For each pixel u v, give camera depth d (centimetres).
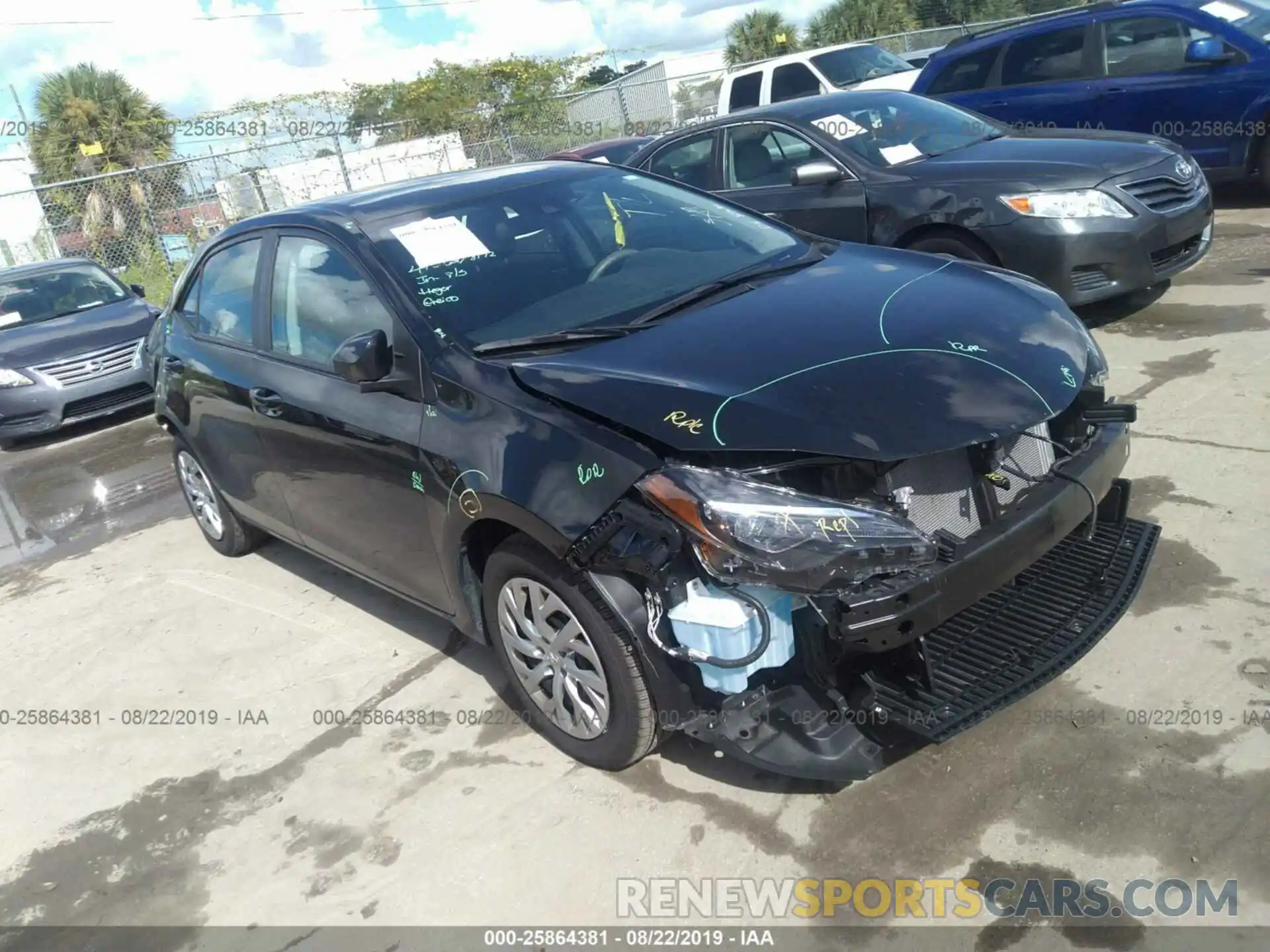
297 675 408
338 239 369
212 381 442
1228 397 479
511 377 299
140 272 1691
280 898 290
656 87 2053
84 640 478
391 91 2264
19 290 958
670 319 322
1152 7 844
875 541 246
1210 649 312
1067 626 283
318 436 370
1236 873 238
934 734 248
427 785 325
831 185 643
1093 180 563
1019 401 269
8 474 809
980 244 587
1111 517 324
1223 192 929
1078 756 280
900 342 288
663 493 251
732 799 291
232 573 520
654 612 264
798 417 256
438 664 395
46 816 350
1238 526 371
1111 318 623
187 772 358
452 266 349
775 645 256
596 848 283
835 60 1288
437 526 323
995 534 263
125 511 662
